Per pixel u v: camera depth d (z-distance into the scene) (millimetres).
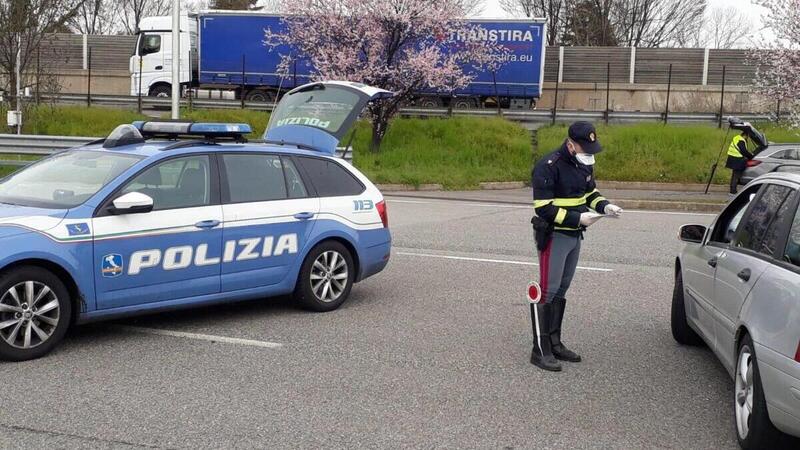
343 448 4539
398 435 4750
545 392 5609
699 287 6078
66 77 40031
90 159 6879
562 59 39531
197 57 33438
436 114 28875
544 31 31516
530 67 31734
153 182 6617
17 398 5188
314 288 7660
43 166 7051
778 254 4660
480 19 31484
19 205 6293
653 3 57625
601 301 8500
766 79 29234
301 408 5148
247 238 7070
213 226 6828
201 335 6805
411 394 5477
